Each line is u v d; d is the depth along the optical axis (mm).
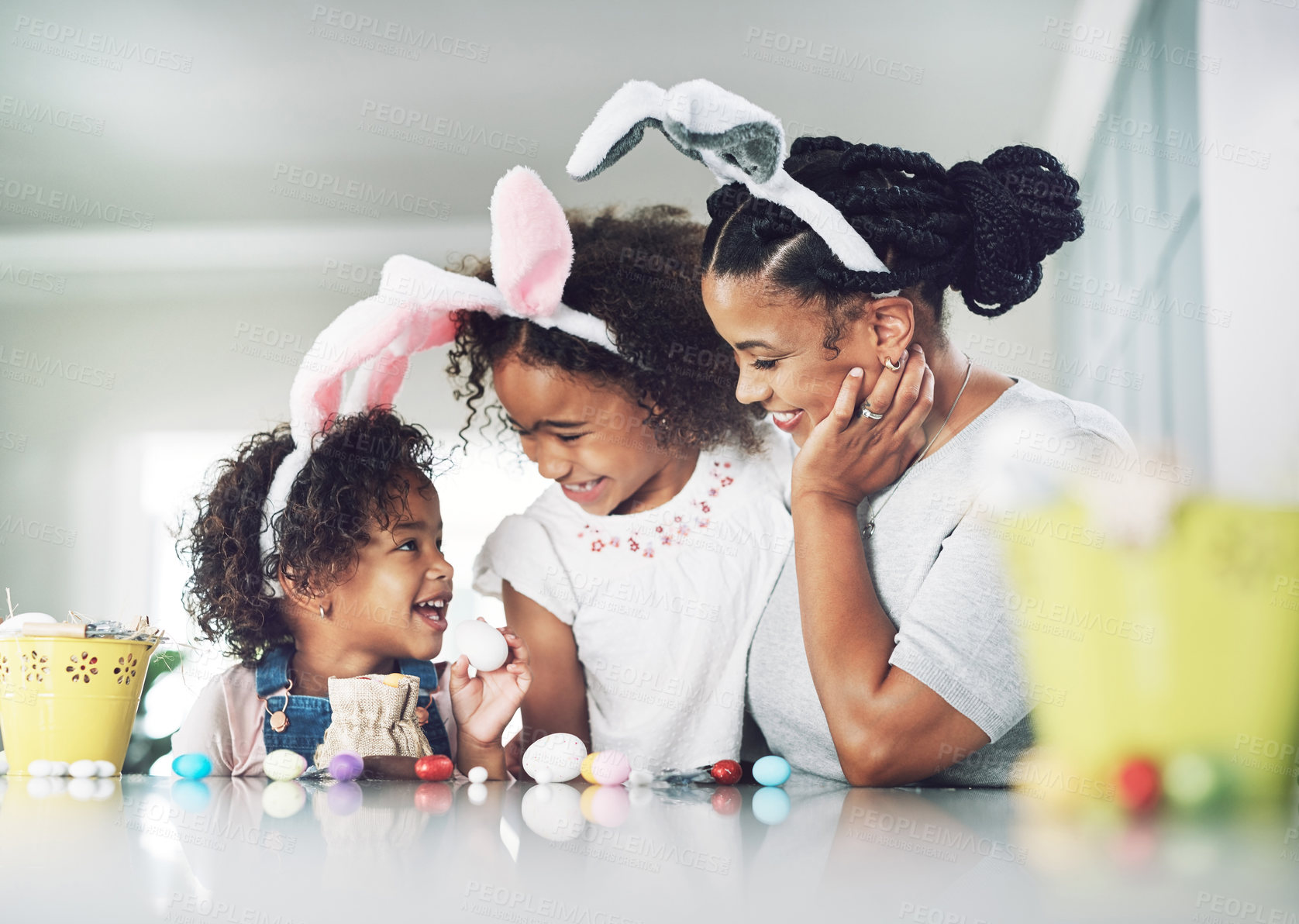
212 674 1535
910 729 1059
